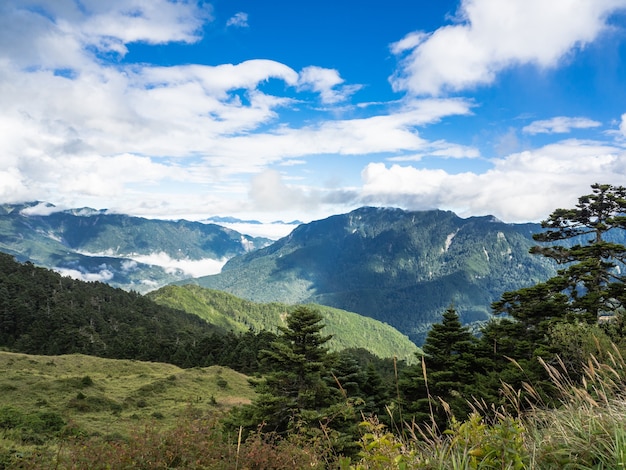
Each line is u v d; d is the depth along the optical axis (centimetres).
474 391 2036
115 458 487
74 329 13112
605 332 1845
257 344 9856
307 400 2461
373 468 342
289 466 550
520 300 3152
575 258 3186
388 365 9338
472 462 319
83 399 4069
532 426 407
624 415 355
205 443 556
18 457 550
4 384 4172
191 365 9600
